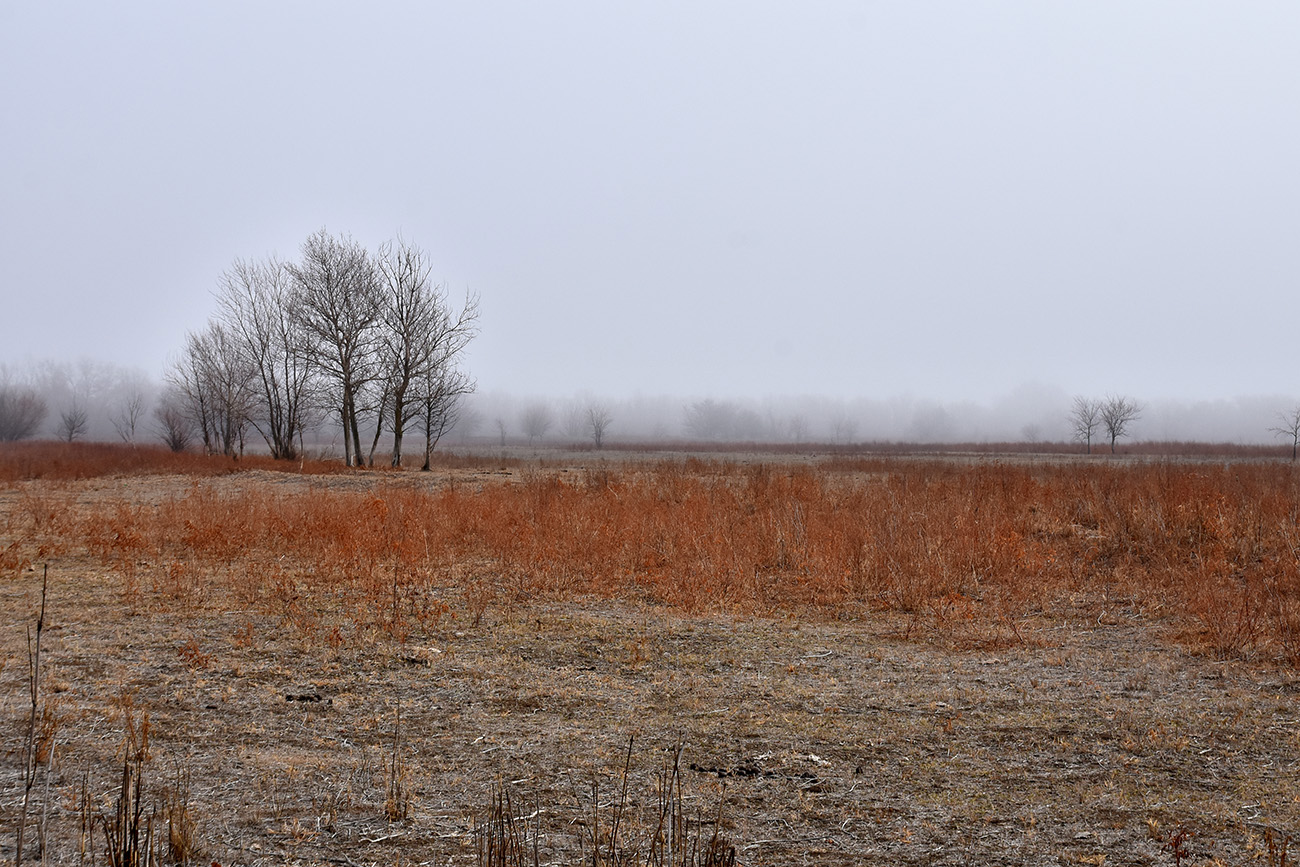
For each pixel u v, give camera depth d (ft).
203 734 19.92
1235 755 18.92
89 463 110.73
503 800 16.51
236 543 45.98
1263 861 14.34
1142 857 14.57
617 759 18.71
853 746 19.52
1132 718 21.25
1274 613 29.50
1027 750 19.30
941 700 22.80
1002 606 33.50
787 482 72.18
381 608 32.50
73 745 18.97
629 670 25.52
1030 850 14.83
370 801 16.46
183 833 14.28
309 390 132.26
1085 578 38.45
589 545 42.09
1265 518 44.73
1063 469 83.46
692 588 35.22
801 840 15.11
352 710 21.79
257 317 134.41
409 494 64.54
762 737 20.07
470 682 24.21
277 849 14.56
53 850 14.20
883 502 55.31
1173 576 36.60
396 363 116.26
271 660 26.03
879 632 30.30
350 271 116.37
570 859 14.17
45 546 45.57
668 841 14.66
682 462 146.10
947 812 16.25
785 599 35.53
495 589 36.83
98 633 28.91
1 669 24.47
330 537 45.85
